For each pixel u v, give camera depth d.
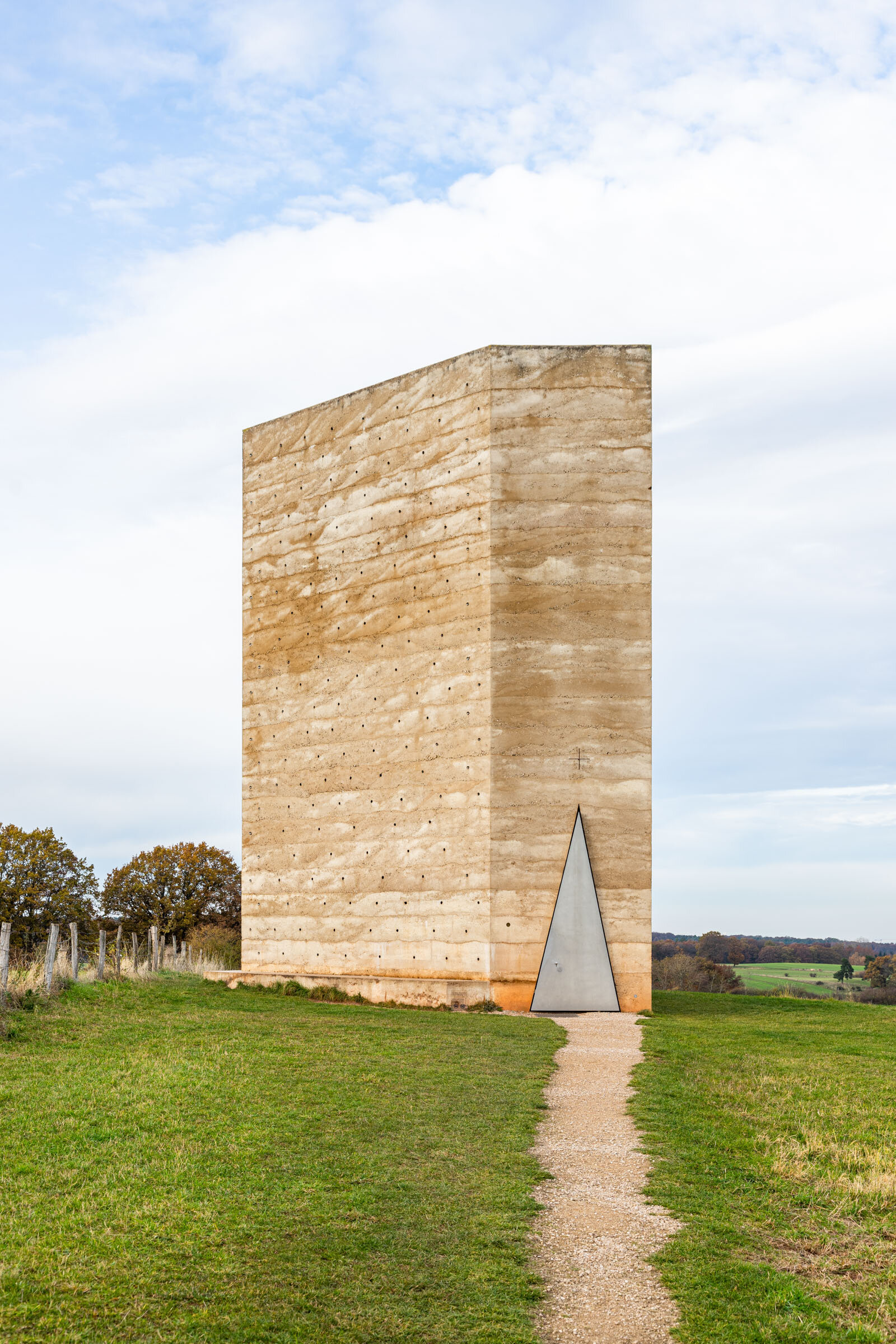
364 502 34.72
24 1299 8.67
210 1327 8.43
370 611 34.06
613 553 30.44
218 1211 10.80
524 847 29.39
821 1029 25.78
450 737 30.92
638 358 31.14
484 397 31.17
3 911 58.31
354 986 30.95
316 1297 9.12
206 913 69.12
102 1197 11.02
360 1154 13.02
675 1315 9.14
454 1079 17.64
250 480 38.81
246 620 38.38
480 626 30.45
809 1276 10.06
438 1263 9.98
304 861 35.00
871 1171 12.87
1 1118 13.74
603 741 29.81
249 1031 22.25
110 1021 21.92
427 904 30.92
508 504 30.61
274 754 36.66
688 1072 19.06
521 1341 8.59
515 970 28.92
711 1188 12.40
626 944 29.19
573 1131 14.77
